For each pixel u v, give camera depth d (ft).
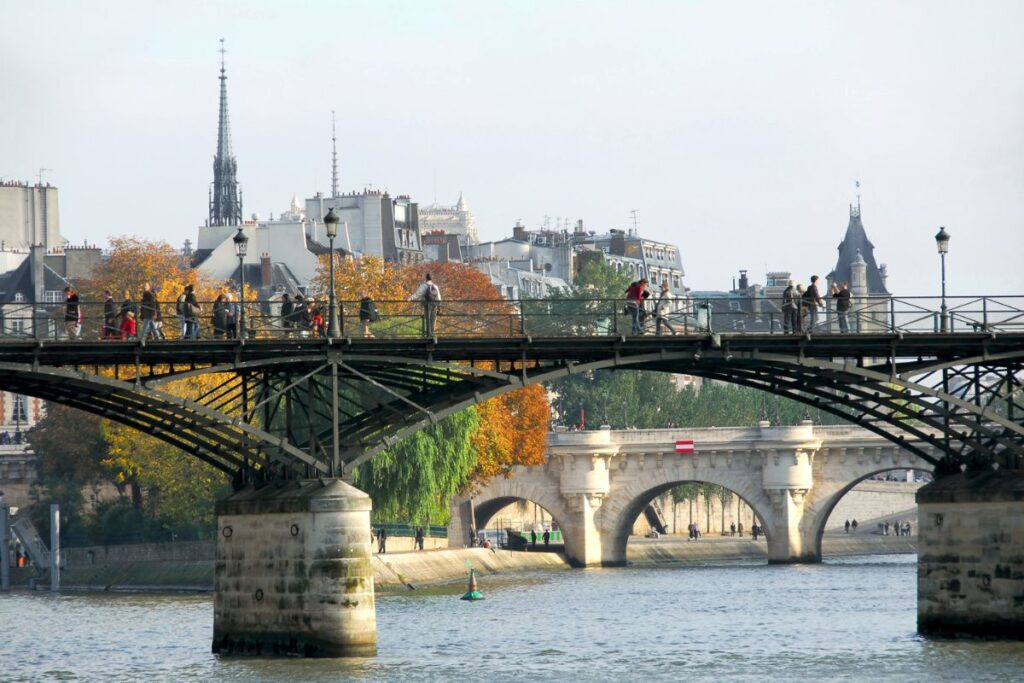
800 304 417.69
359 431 418.72
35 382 392.88
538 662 437.58
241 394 413.59
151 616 598.75
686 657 451.12
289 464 405.80
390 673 390.63
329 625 394.11
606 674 412.36
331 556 393.09
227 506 409.28
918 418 442.91
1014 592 435.53
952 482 449.89
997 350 427.33
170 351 382.01
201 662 404.16
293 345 389.19
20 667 440.04
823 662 430.61
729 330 424.87
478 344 398.83
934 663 411.54
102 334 399.85
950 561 447.83
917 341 421.59
